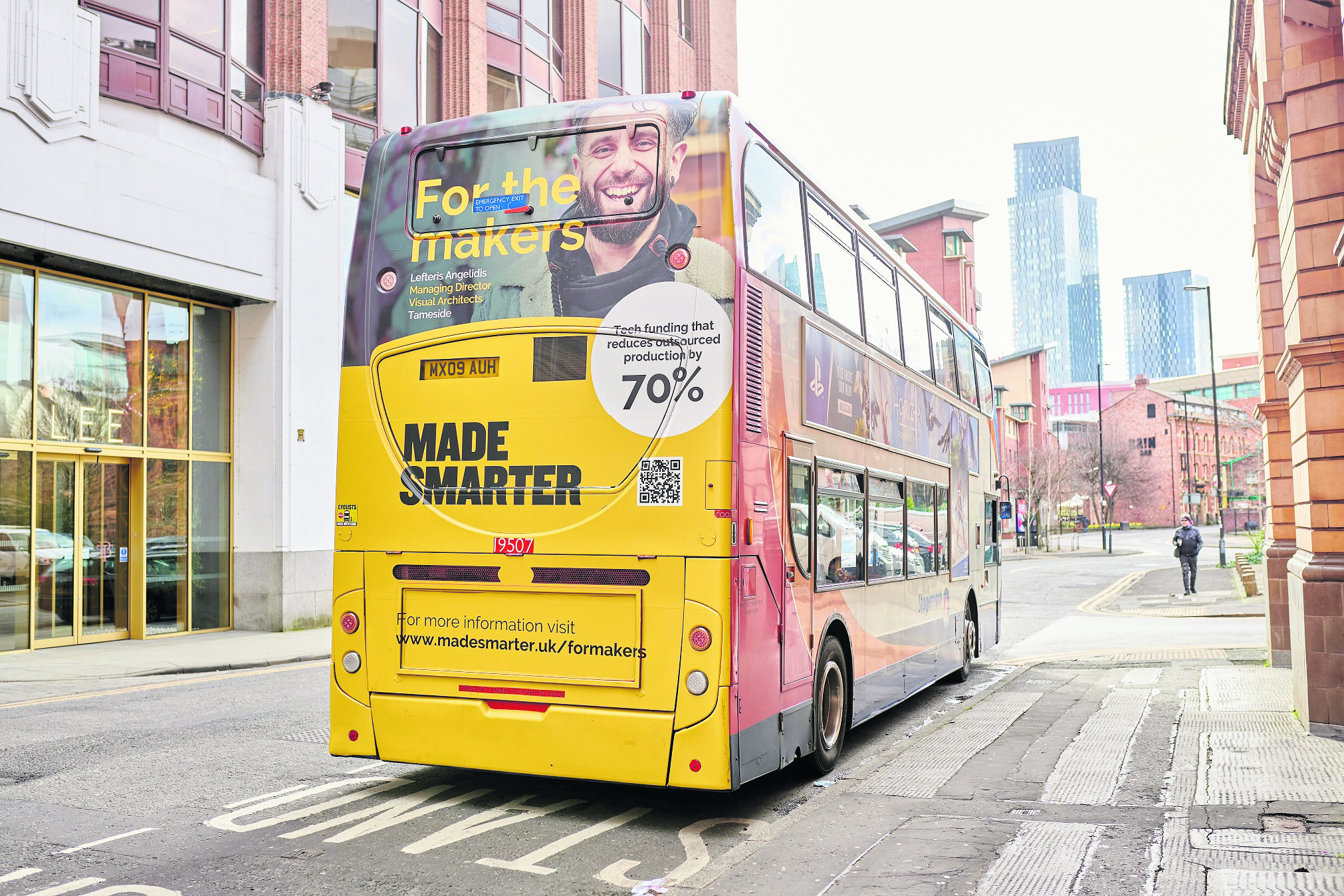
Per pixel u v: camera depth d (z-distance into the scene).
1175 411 124.56
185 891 5.14
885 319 9.61
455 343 6.62
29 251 14.73
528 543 6.37
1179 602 26.58
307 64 19.12
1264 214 13.30
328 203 19.27
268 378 18.39
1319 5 8.55
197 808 6.70
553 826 6.40
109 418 16.55
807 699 7.27
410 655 6.63
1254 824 6.12
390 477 6.71
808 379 7.41
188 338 17.88
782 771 7.89
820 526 7.62
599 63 30.27
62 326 15.88
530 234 6.53
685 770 6.02
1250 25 10.66
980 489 14.27
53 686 12.18
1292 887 4.99
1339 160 8.47
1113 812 6.52
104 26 15.74
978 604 13.89
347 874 5.43
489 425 6.50
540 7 26.05
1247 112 11.93
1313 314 8.60
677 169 6.32
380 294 6.82
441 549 6.55
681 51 36.47
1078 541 81.75
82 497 16.30
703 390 6.12
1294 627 9.52
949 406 12.38
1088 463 97.75
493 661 6.44
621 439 6.24
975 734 9.52
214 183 17.22
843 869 5.53
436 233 6.73
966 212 74.12
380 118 20.91
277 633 17.94
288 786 7.33
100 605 16.58
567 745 6.26
